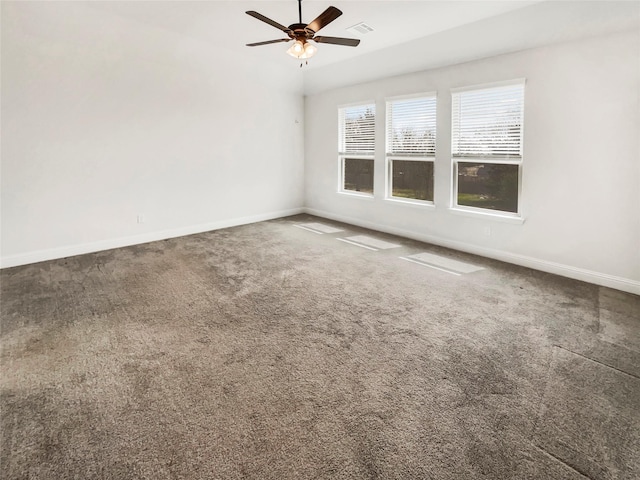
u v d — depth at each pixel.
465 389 2.12
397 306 3.26
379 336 2.74
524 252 4.34
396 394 2.08
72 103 4.61
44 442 1.74
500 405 1.99
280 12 4.13
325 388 2.14
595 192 3.69
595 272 3.78
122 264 4.45
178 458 1.65
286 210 7.47
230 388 2.14
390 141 5.82
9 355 2.48
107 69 4.81
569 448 1.70
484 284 3.78
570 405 1.98
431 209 5.30
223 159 6.28
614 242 3.62
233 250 5.04
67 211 4.75
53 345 2.62
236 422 1.87
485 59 4.38
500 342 2.64
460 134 4.82
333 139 6.84
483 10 3.81
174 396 2.07
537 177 4.10
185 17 4.41
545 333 2.77
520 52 4.05
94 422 1.87
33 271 4.20
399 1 3.70
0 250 4.32
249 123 6.55
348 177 6.78
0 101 4.12
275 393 2.10
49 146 4.51
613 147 3.53
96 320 3.01
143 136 5.29
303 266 4.36
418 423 1.86
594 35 3.51
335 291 3.61
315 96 7.06
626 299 3.39
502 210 4.61
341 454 1.67
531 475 1.55
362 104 6.12
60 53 4.43
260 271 4.19
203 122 5.92
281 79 6.70
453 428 1.82
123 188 5.20
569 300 3.37
